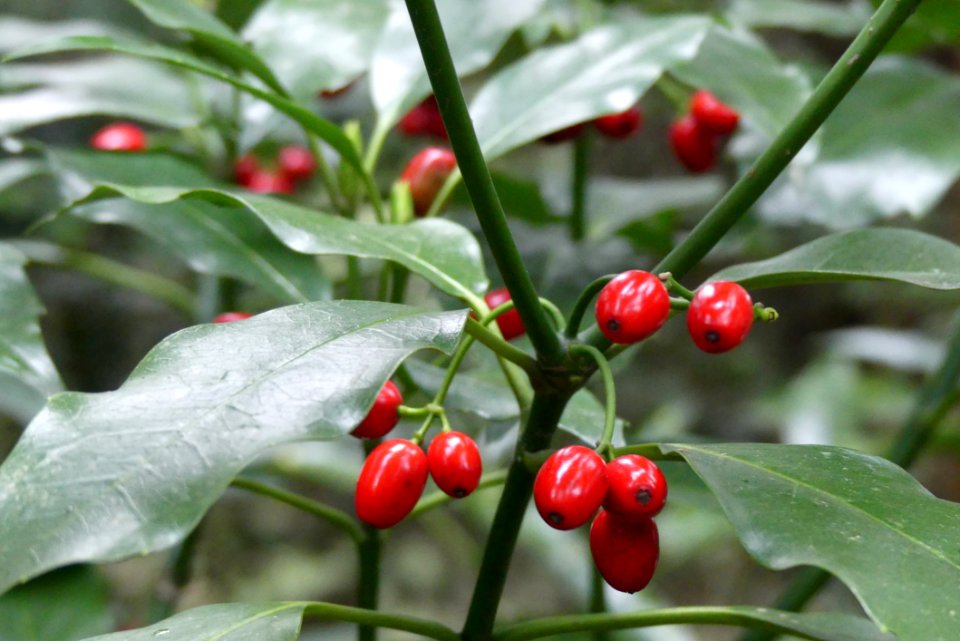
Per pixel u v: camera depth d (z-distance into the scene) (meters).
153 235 0.59
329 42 0.64
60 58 1.50
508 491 0.47
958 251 0.47
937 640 0.39
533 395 0.48
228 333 0.43
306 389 0.41
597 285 0.45
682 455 0.44
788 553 0.41
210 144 0.79
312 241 0.48
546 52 0.61
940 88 0.74
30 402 0.74
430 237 0.51
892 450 0.73
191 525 0.39
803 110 0.45
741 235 0.74
